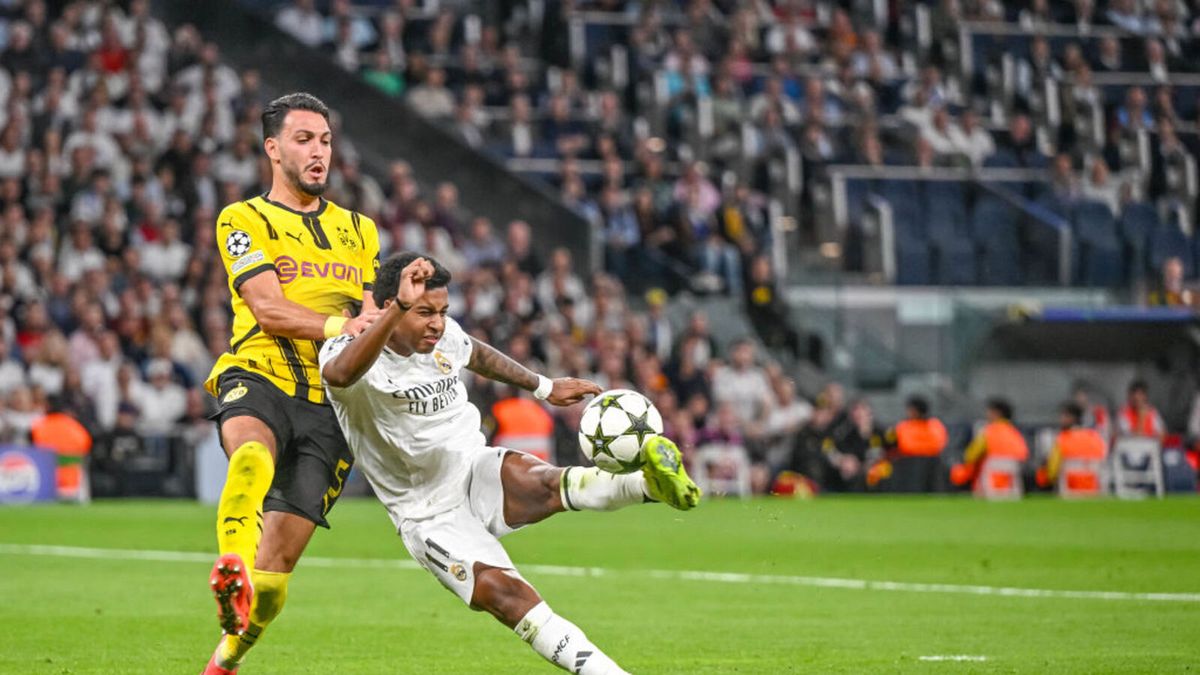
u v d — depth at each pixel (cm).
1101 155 5919
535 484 1187
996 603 1992
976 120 5756
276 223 1330
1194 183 5741
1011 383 5025
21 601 2002
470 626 1788
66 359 3988
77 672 1463
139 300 4231
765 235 5184
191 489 4025
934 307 5156
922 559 2561
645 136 5538
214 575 1123
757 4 6103
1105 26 6450
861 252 5256
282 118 1334
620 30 5834
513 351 4184
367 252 1369
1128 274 5462
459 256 4666
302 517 1289
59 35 4975
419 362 1202
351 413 1210
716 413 4291
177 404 4081
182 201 4644
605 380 4262
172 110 4862
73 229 4362
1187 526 3195
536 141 5391
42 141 4706
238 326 1321
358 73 5322
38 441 3856
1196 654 1555
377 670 1479
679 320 4881
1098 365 5069
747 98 5697
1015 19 6378
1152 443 4372
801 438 4234
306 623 1811
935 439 4250
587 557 2617
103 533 2995
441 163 5206
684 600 2038
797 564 2488
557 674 1459
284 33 5347
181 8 5425
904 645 1631
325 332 1242
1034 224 5391
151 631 1736
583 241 4925
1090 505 3812
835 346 4891
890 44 6244
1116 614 1880
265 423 1276
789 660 1530
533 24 5881
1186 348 5053
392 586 2180
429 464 1206
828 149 5456
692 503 1119
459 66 5584
